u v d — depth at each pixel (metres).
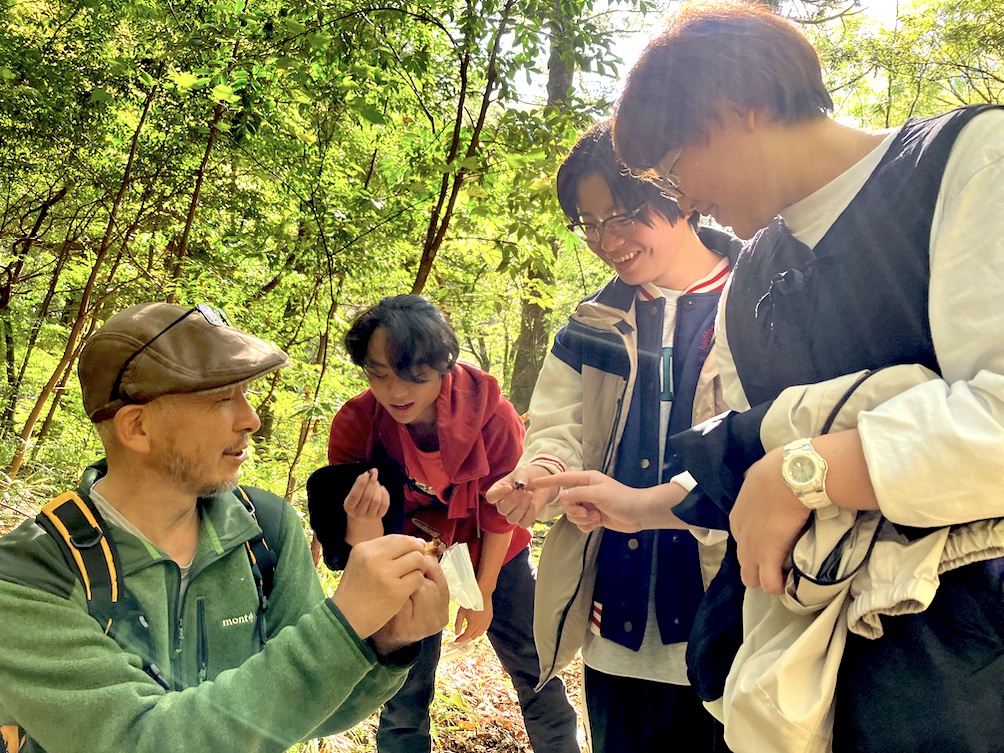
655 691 1.73
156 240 6.07
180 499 1.17
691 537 1.69
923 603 0.87
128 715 1.01
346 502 1.88
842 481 0.92
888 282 0.98
